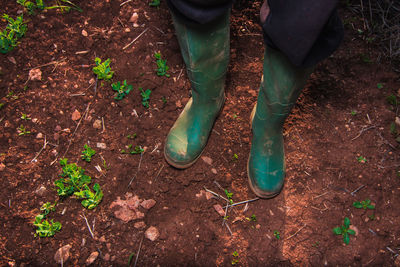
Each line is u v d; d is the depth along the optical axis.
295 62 0.98
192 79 1.46
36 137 1.76
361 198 1.69
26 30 1.99
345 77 2.01
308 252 1.56
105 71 1.89
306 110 1.91
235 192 1.71
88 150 1.71
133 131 1.82
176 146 1.68
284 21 0.94
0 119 1.78
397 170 1.77
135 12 2.12
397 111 1.93
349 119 1.90
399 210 1.67
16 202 1.60
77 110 1.84
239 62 2.05
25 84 1.87
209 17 1.10
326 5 0.86
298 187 1.72
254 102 1.93
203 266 1.52
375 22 2.20
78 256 1.51
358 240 1.59
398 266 1.54
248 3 2.21
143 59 2.00
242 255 1.55
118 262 1.51
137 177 1.71
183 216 1.63
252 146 1.65
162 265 1.51
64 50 1.98
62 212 1.59
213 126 1.86
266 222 1.63
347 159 1.79
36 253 1.50
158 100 1.91
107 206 1.62
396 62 2.07
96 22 2.07
